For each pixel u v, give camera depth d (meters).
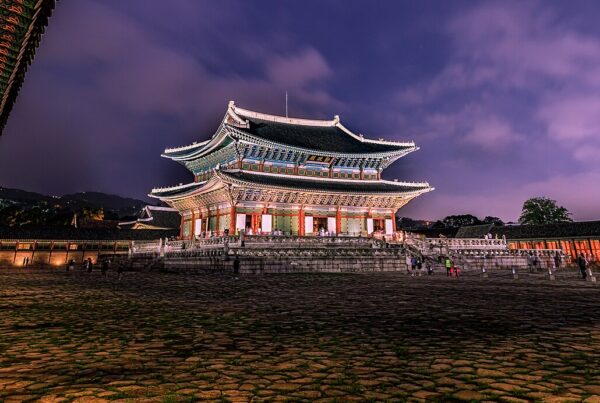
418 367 8.47
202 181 73.81
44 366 8.60
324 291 24.06
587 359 9.00
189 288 26.31
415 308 17.08
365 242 51.62
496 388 7.12
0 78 14.07
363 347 10.28
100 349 10.17
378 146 77.56
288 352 9.80
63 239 77.75
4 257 74.38
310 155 66.94
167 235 86.19
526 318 14.45
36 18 11.88
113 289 26.25
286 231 62.56
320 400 6.57
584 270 34.91
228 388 7.17
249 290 24.81
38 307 17.97
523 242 75.25
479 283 29.67
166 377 7.83
